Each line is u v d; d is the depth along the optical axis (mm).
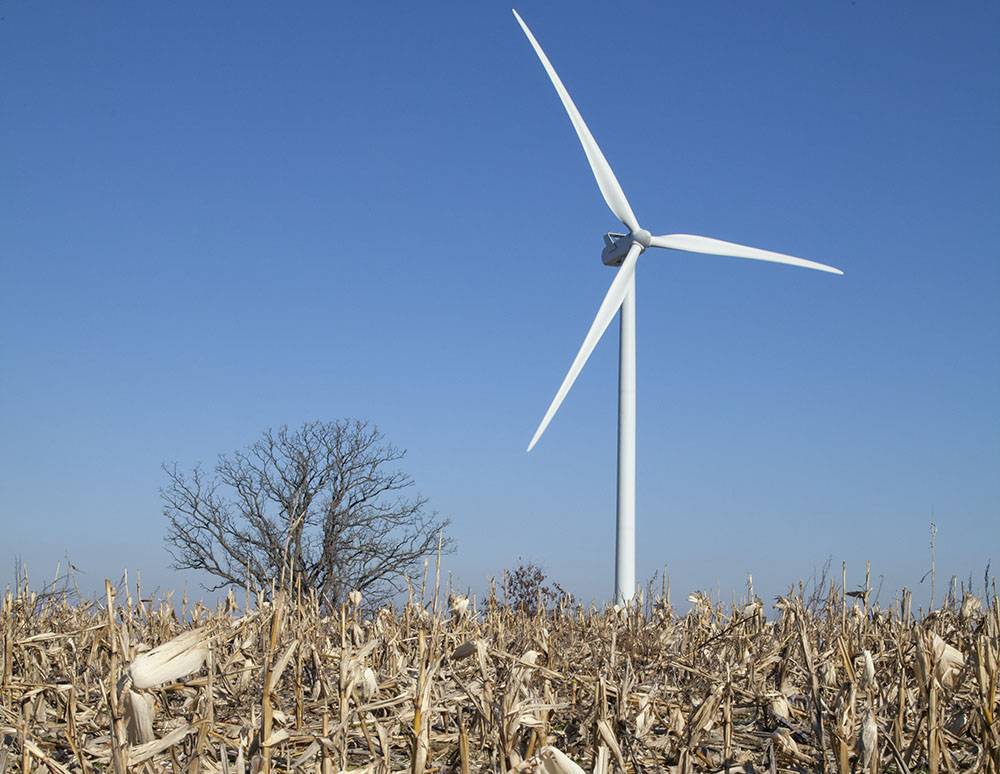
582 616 12539
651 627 11438
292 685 8398
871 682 6219
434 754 6496
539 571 24453
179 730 4590
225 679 7543
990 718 5695
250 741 5383
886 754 6668
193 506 38094
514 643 10008
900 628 8289
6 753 5117
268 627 7719
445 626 8883
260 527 37906
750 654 8438
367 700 5922
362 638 9062
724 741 6305
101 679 6820
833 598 10492
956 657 6199
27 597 10359
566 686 8234
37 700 7160
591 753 5797
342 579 36438
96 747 6371
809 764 6254
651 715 6402
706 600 11109
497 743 5328
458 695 7418
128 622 7812
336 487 38531
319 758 5961
